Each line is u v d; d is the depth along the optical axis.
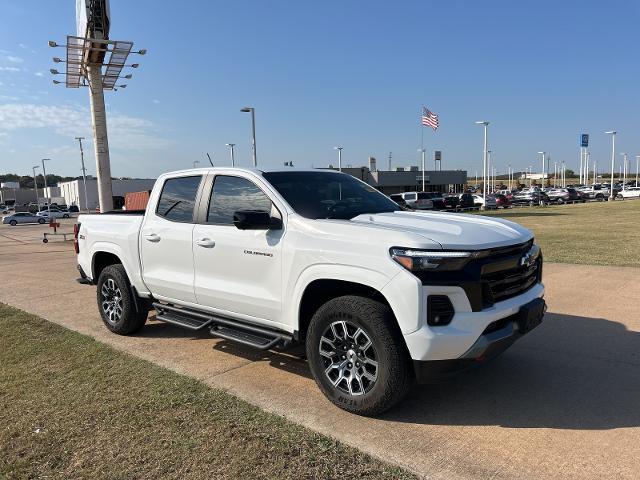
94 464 3.20
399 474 2.99
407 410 3.85
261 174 4.60
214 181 4.96
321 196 4.55
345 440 3.41
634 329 5.66
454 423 3.62
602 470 2.98
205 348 5.50
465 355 3.45
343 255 3.74
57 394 4.27
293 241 4.09
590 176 179.00
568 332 5.60
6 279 10.91
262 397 4.14
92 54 17.27
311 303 4.22
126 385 4.42
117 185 79.44
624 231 17.53
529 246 4.04
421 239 3.46
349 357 3.82
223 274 4.69
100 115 18.77
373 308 3.61
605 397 3.97
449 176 87.94
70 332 6.18
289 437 3.46
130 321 5.89
